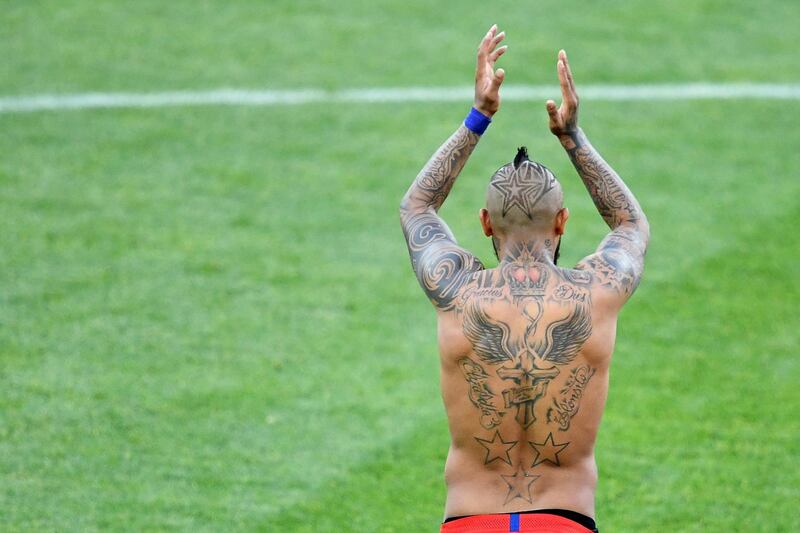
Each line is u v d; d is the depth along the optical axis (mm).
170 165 37438
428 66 44875
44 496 22156
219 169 37250
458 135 15883
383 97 42500
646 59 45562
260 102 41969
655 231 33625
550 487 14797
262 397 25844
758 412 25188
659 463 23438
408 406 25594
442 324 14875
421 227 15609
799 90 43156
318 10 49531
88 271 31156
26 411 25047
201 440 24234
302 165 37625
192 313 29297
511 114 41031
